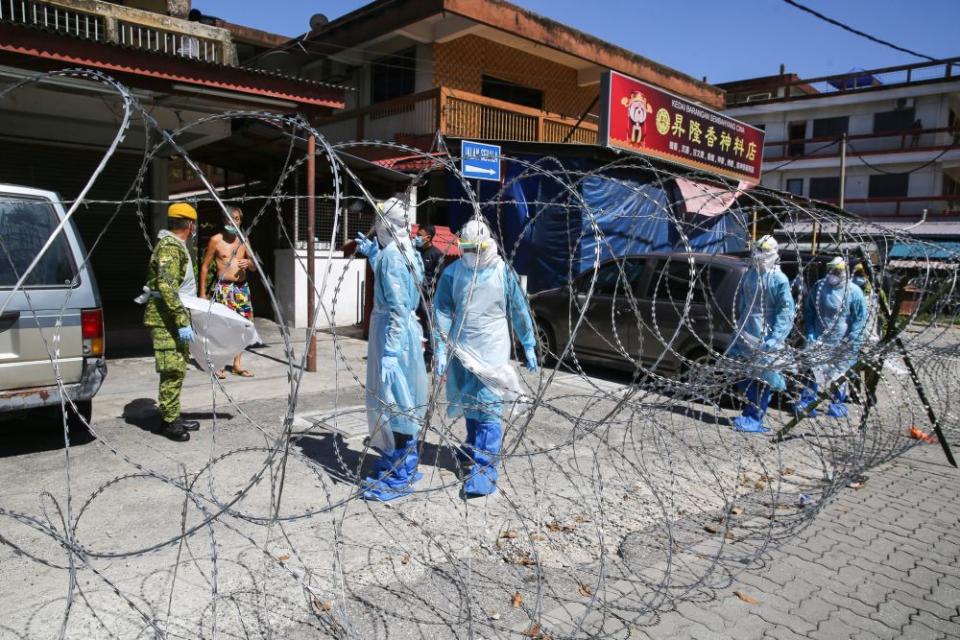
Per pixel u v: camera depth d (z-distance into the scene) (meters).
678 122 12.31
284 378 7.21
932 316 5.77
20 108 7.96
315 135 2.65
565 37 14.38
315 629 2.63
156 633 2.30
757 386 5.32
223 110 8.03
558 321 8.23
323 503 3.86
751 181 14.93
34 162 9.97
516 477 4.40
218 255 7.14
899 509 4.28
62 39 5.99
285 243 11.28
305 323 10.88
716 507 4.12
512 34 13.35
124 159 10.70
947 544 3.76
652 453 5.00
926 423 6.55
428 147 12.33
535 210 11.02
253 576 2.99
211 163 12.03
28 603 2.72
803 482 4.70
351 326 11.21
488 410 3.64
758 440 5.49
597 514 3.88
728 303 6.43
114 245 10.80
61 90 6.92
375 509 3.78
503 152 10.98
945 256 5.64
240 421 5.50
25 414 4.91
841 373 4.95
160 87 6.79
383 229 3.80
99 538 3.33
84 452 4.64
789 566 3.41
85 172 10.38
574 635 2.61
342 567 2.96
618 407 3.36
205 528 3.47
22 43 5.80
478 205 3.30
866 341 5.08
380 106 13.65
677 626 2.81
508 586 3.05
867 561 3.50
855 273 6.55
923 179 25.58
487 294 3.89
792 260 7.34
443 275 4.10
